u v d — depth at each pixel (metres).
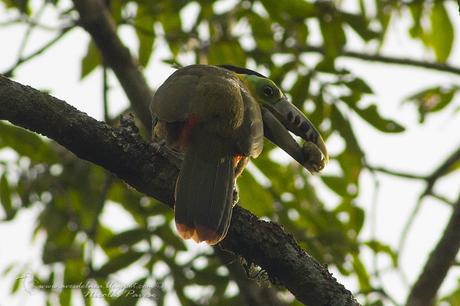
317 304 7.86
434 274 12.20
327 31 13.15
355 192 12.90
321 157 9.28
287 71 12.71
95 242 12.45
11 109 7.68
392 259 12.63
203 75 9.07
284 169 12.95
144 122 11.95
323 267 7.96
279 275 7.89
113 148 7.86
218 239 7.73
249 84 9.92
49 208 13.35
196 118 8.61
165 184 8.09
